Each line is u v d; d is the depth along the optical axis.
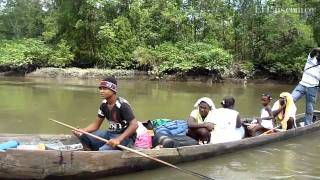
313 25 26.58
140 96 16.03
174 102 14.52
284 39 26.02
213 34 28.50
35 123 10.34
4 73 25.89
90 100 14.41
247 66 25.78
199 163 7.21
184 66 24.70
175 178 6.45
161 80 24.89
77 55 27.98
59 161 5.85
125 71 25.77
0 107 12.52
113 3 27.84
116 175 6.39
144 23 28.66
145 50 26.16
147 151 6.54
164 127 7.56
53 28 29.55
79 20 27.00
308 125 9.57
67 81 22.23
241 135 8.27
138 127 6.66
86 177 6.11
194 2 29.08
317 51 10.13
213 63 24.84
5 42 30.56
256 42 27.36
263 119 9.09
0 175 5.75
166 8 28.33
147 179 6.36
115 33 27.56
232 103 8.25
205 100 7.84
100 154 6.11
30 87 18.48
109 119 6.41
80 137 6.58
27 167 5.74
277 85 24.16
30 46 27.56
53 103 13.55
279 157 7.75
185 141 7.26
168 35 28.64
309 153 8.05
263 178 6.58
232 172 6.83
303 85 10.18
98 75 25.11
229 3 28.64
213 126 7.71
